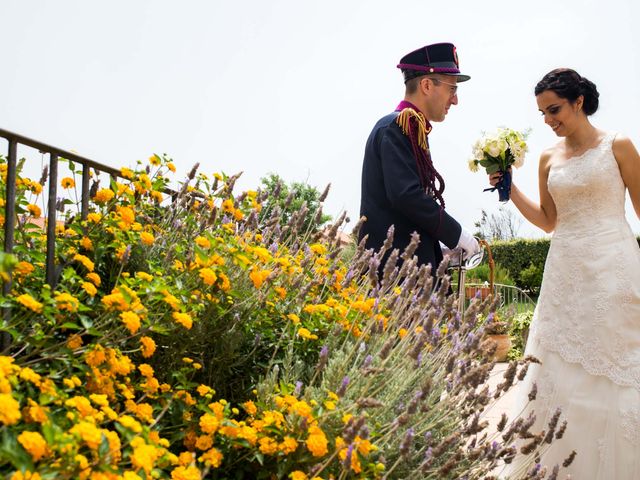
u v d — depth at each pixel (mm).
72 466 1050
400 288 2359
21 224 2023
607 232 2799
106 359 1448
